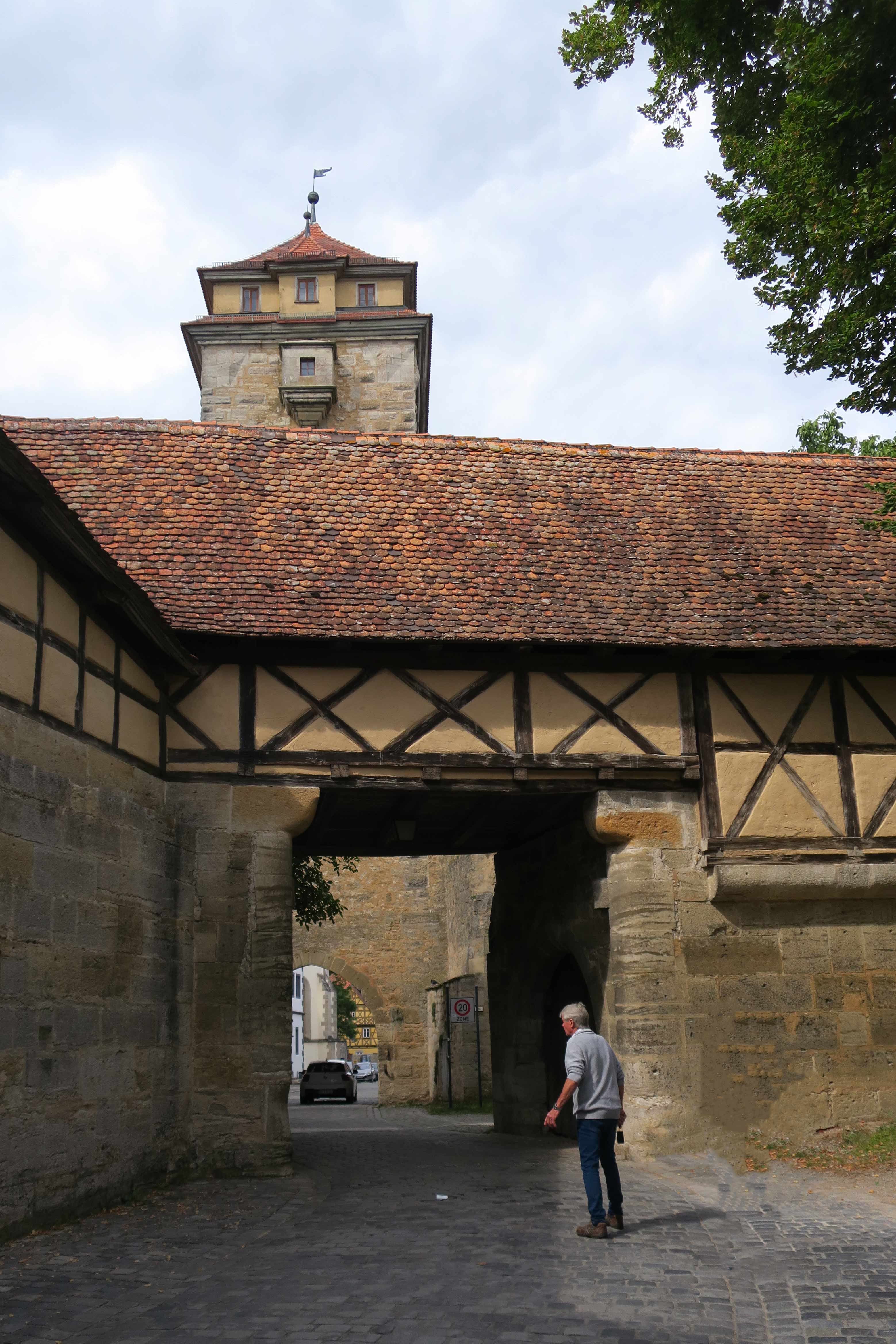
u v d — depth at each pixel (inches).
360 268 1248.2
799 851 452.1
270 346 1199.6
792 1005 450.3
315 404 1173.7
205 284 1252.5
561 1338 204.1
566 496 523.5
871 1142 433.1
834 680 471.8
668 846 455.2
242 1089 410.0
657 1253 269.4
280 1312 220.7
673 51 378.9
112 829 361.7
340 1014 2361.0
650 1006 442.3
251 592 437.1
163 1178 380.5
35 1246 280.4
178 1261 265.4
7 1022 291.0
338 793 457.4
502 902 618.5
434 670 447.8
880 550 512.1
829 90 354.6
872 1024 452.1
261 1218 322.0
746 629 452.8
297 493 496.7
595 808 454.6
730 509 529.7
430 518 494.6
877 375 411.8
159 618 382.6
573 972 553.3
